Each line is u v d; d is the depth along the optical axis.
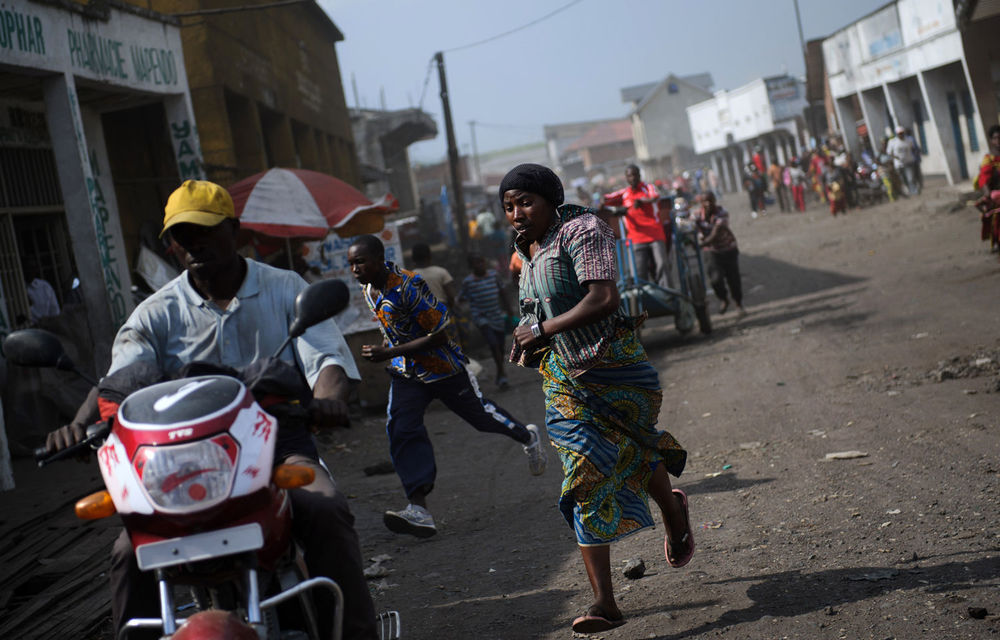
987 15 23.86
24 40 10.05
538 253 4.16
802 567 4.60
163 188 16.09
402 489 7.87
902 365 9.37
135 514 2.60
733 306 17.03
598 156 114.69
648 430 4.21
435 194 79.25
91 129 13.23
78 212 10.90
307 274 12.57
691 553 4.54
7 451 8.81
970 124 27.55
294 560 2.93
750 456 7.07
